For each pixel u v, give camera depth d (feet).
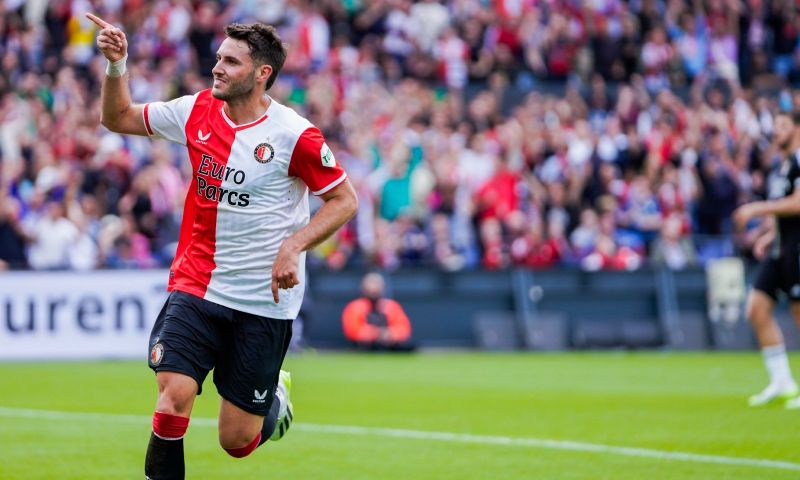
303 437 105.50
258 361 69.82
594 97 273.54
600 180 246.68
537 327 227.20
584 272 232.32
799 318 130.11
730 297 235.61
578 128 255.09
